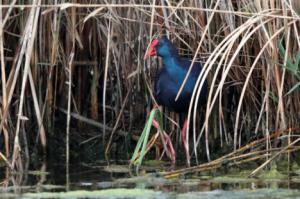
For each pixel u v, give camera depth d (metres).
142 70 12.41
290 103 11.84
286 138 11.62
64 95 12.78
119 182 9.68
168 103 12.08
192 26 11.98
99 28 12.45
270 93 11.84
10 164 10.98
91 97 12.96
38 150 12.12
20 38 11.77
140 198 8.38
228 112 12.46
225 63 11.09
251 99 12.19
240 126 12.34
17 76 11.77
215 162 10.68
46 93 12.13
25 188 9.29
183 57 12.43
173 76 11.87
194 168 10.53
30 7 11.26
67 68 12.33
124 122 12.82
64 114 12.95
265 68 11.61
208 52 11.95
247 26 10.82
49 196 8.52
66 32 12.34
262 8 11.34
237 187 9.22
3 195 8.71
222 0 11.54
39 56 12.19
